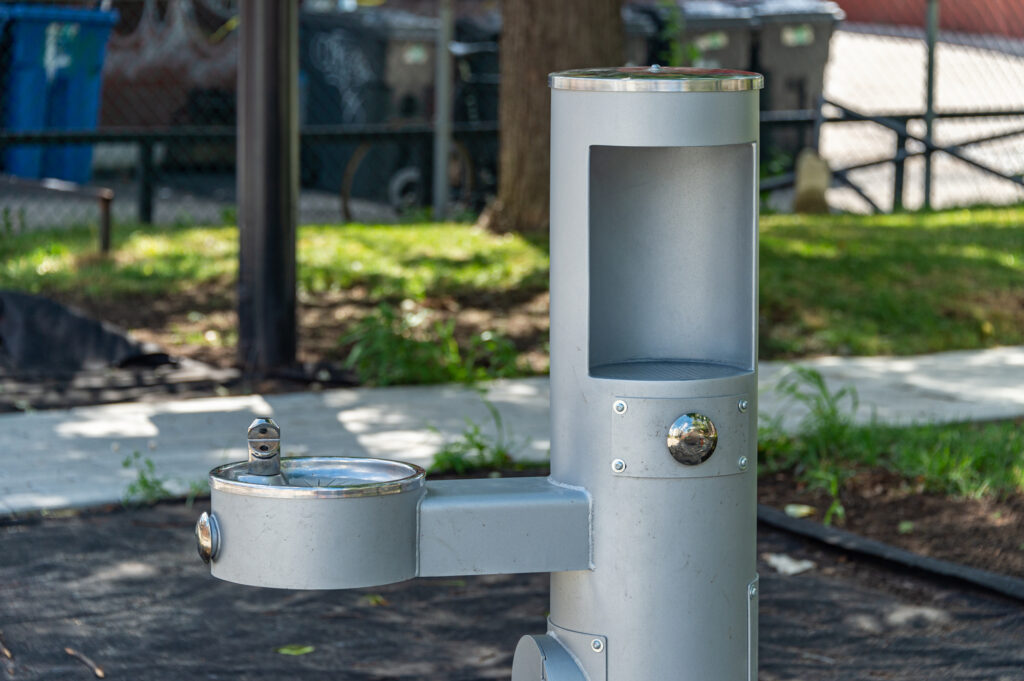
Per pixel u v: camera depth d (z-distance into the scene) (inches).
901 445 235.6
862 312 366.9
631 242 96.9
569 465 90.3
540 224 481.4
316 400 280.2
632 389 87.4
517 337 338.3
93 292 376.5
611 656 89.4
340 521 83.7
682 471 87.7
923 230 515.8
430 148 571.5
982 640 164.9
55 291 376.8
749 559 91.6
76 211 568.1
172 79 639.1
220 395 283.7
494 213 485.7
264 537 84.2
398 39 610.5
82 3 625.6
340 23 626.2
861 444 237.5
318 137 544.1
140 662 156.8
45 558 188.9
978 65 880.9
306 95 635.5
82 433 251.4
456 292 383.2
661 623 88.6
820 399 251.9
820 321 355.6
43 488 217.0
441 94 548.4
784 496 219.3
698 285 96.7
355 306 367.2
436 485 91.1
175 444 244.7
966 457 225.6
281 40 293.3
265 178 297.0
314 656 159.8
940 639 165.3
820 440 236.7
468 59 603.2
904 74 881.5
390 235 480.7
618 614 88.7
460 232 489.1
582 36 468.8
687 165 95.4
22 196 594.2
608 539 88.5
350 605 176.9
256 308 302.0
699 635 89.1
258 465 87.4
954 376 309.7
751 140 89.5
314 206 617.3
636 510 88.0
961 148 639.1
